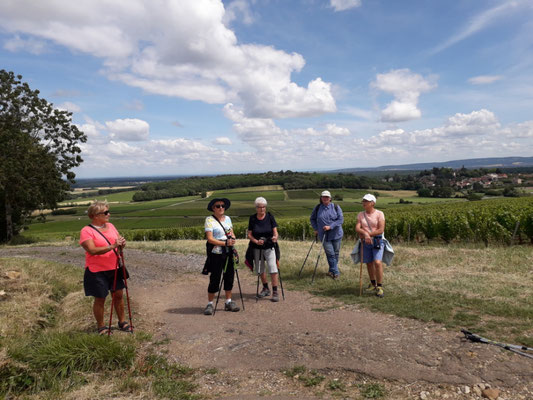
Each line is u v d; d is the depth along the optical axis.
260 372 3.62
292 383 3.36
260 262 6.44
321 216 7.84
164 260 11.82
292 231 24.66
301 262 9.77
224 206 5.75
